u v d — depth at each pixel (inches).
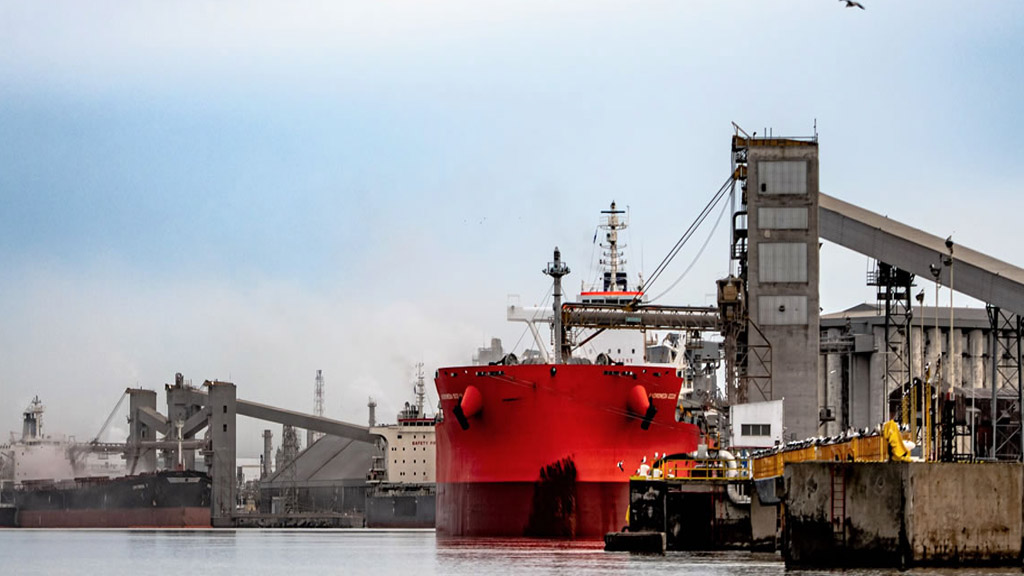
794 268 4404.5
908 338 3661.4
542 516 3747.5
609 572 2487.7
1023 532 2022.6
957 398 3833.7
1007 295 4242.1
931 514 2016.5
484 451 3826.3
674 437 3919.8
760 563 2593.5
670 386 3878.0
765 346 4384.8
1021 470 2026.3
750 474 2901.1
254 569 3553.2
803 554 2038.6
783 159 4424.2
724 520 2844.5
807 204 4414.4
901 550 2014.0
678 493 2864.2
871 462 2031.3
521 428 3742.6
